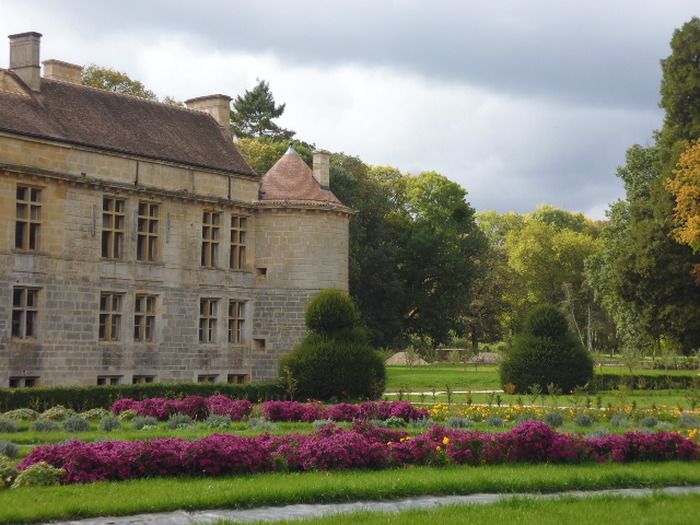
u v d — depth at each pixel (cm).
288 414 3844
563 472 2353
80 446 2197
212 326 5675
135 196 5225
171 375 5394
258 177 5928
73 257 4903
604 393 5516
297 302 5791
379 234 8800
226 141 6022
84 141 5000
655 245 6512
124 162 5169
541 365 5550
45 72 5488
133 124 5453
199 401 3878
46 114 4984
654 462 2619
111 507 1822
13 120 4731
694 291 6531
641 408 4250
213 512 1873
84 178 4925
